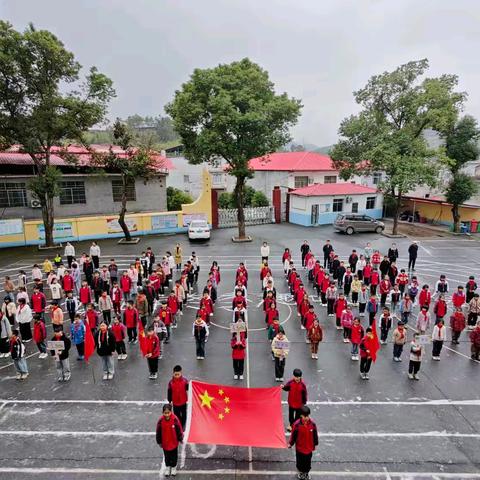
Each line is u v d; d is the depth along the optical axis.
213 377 12.20
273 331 12.56
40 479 8.38
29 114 26.67
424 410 10.67
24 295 15.83
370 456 8.99
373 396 11.27
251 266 24.64
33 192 29.44
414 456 9.01
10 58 24.25
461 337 15.25
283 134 29.00
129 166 29.53
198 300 18.88
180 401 9.48
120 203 36.25
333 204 39.41
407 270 23.92
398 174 30.91
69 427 9.98
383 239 32.81
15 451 9.19
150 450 9.20
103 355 11.89
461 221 37.88
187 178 52.88
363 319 16.61
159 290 18.80
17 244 30.16
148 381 12.04
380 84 32.75
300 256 27.00
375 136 32.41
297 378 9.48
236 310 13.80
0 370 12.79
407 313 15.82
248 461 8.90
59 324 14.07
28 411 10.62
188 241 31.62
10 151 33.56
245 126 26.98
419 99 30.73
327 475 8.48
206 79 27.05
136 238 32.69
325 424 10.05
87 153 32.16
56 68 26.17
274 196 40.25
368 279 19.48
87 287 16.55
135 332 14.53
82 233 31.97
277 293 19.70
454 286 21.06
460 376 12.38
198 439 8.71
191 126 28.45
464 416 10.43
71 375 12.42
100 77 27.38
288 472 8.59
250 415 8.94
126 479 8.38
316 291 19.94
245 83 27.81
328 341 14.67
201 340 13.15
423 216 41.50
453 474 8.52
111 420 10.24
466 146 35.47
